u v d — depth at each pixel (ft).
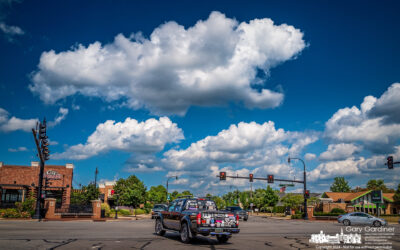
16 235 50.26
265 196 261.44
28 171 147.64
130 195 182.09
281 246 44.21
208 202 52.24
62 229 64.28
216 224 45.50
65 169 154.20
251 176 145.79
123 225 81.97
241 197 321.93
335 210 153.38
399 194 195.00
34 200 108.06
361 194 202.49
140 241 46.75
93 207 116.67
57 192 150.71
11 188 141.69
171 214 52.54
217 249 40.63
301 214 156.66
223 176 140.87
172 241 48.37
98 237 50.49
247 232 68.69
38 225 75.25
